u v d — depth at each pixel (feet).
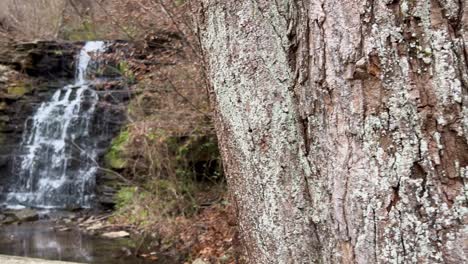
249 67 4.48
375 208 3.80
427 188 3.64
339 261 4.04
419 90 3.67
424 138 3.66
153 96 26.32
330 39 3.99
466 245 3.53
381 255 3.78
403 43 3.70
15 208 33.63
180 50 22.89
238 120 4.59
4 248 23.17
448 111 3.60
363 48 3.83
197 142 26.22
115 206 30.07
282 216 4.37
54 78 44.04
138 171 28.14
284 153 4.33
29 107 40.06
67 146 35.94
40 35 51.96
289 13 4.30
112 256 21.58
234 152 4.68
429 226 3.63
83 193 33.27
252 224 4.62
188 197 25.93
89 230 26.48
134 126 27.14
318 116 4.13
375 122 3.80
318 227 4.20
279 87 4.34
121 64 27.76
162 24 22.43
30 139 38.81
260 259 4.58
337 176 4.00
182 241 22.36
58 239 24.80
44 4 54.80
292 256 4.33
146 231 24.52
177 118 24.71
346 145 3.95
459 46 3.59
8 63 42.86
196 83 22.56
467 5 3.58
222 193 25.48
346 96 3.93
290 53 4.30
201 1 4.81
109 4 26.53
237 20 4.52
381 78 3.77
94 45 41.86
